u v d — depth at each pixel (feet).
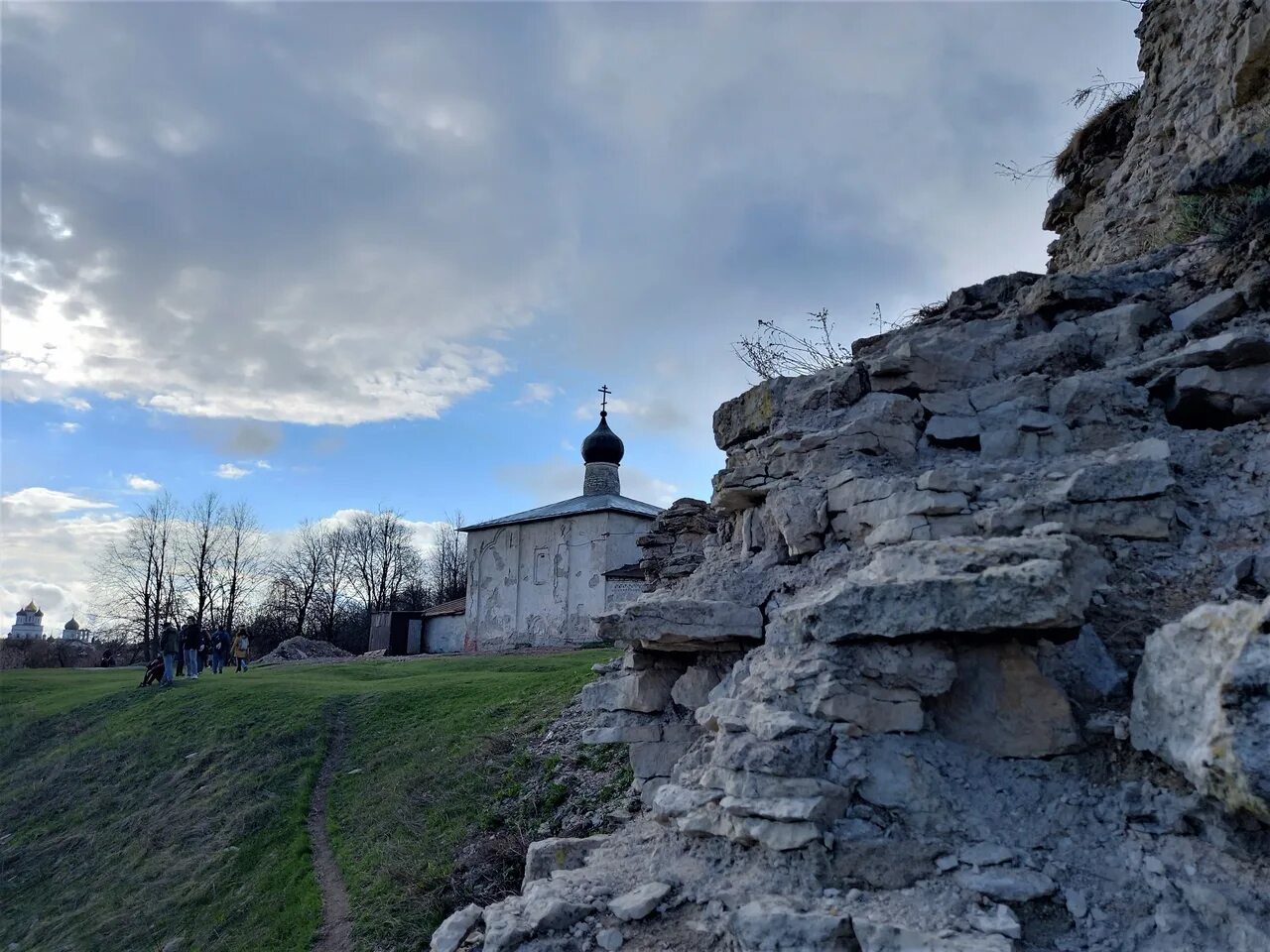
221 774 46.93
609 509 106.42
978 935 11.00
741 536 24.26
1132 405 19.10
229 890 34.01
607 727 22.66
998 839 12.80
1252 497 16.46
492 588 118.42
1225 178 22.41
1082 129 36.22
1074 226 36.60
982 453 19.88
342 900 30.19
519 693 47.57
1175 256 22.74
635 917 13.61
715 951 12.55
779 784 13.84
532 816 31.04
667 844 15.78
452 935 15.21
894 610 14.49
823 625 15.28
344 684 66.03
